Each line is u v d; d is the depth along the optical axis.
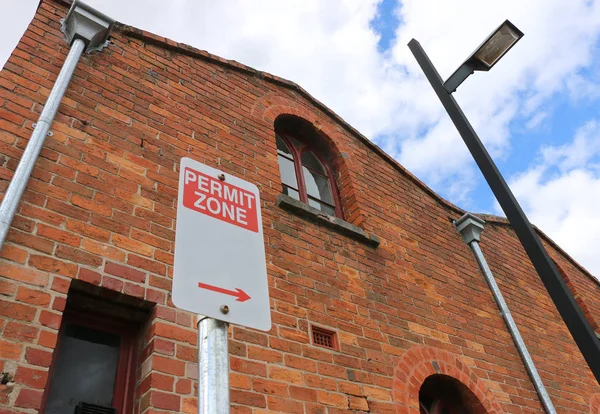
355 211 5.55
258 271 1.89
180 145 4.26
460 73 4.60
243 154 4.76
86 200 3.27
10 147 3.17
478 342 5.16
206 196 1.96
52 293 2.75
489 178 4.09
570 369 6.06
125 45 4.63
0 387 2.32
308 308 3.96
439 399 4.68
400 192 6.39
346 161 6.03
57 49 4.04
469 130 4.34
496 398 4.71
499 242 7.48
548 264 3.53
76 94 3.83
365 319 4.30
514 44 4.48
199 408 1.46
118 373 3.00
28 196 3.01
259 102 5.59
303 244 4.45
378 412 3.72
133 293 3.07
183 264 1.66
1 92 3.41
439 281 5.52
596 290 9.16
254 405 3.10
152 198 3.65
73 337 2.97
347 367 3.81
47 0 4.34
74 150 3.47
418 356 4.42
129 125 4.00
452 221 6.78
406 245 5.60
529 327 6.20
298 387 3.40
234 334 3.35
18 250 2.77
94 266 3.02
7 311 2.55
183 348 3.05
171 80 4.77
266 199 4.56
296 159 5.90
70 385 2.80
